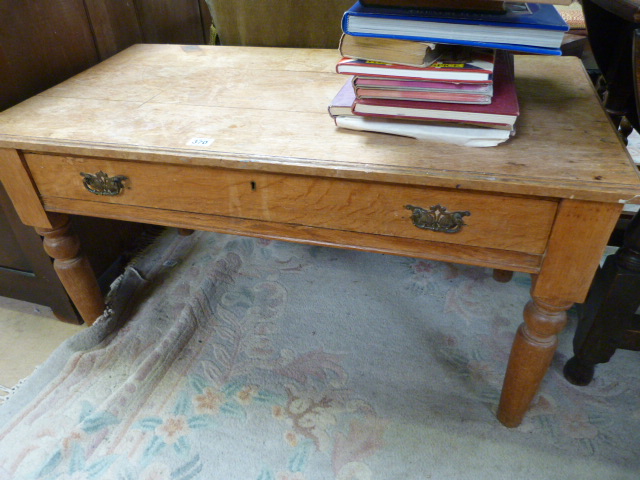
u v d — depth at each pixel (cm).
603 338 97
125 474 91
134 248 149
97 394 106
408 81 75
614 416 100
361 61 76
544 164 70
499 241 75
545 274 75
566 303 78
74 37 116
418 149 76
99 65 115
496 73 86
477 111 73
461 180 68
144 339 119
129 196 88
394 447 95
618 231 110
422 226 76
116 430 98
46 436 97
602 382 107
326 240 84
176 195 85
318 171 73
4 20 97
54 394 106
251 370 111
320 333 120
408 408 102
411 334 119
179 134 83
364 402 104
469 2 70
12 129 87
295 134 82
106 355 114
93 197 90
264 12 125
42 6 106
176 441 96
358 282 136
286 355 115
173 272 141
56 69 112
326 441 96
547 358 84
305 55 117
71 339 116
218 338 119
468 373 109
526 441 96
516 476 90
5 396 108
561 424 99
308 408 103
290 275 138
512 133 76
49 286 121
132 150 79
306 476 90
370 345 117
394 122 80
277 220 83
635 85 77
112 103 96
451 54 77
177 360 113
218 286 134
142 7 139
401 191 74
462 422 100
